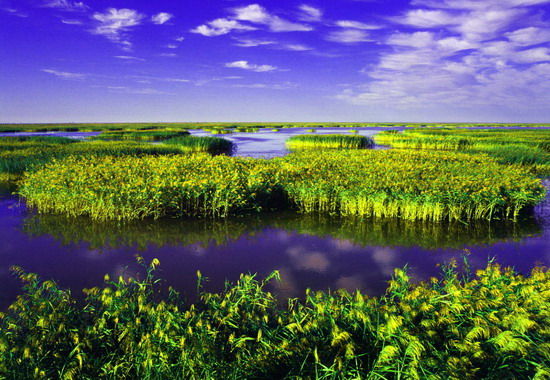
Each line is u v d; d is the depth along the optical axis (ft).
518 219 36.17
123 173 43.45
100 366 12.74
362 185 38.91
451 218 36.24
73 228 33.27
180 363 12.15
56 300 17.43
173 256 26.66
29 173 48.19
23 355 12.43
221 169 46.24
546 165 71.67
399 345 11.76
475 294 15.51
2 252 27.17
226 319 15.16
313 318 15.25
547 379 9.77
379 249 28.19
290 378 11.30
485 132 177.78
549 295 14.51
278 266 24.81
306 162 57.00
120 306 15.56
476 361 11.32
